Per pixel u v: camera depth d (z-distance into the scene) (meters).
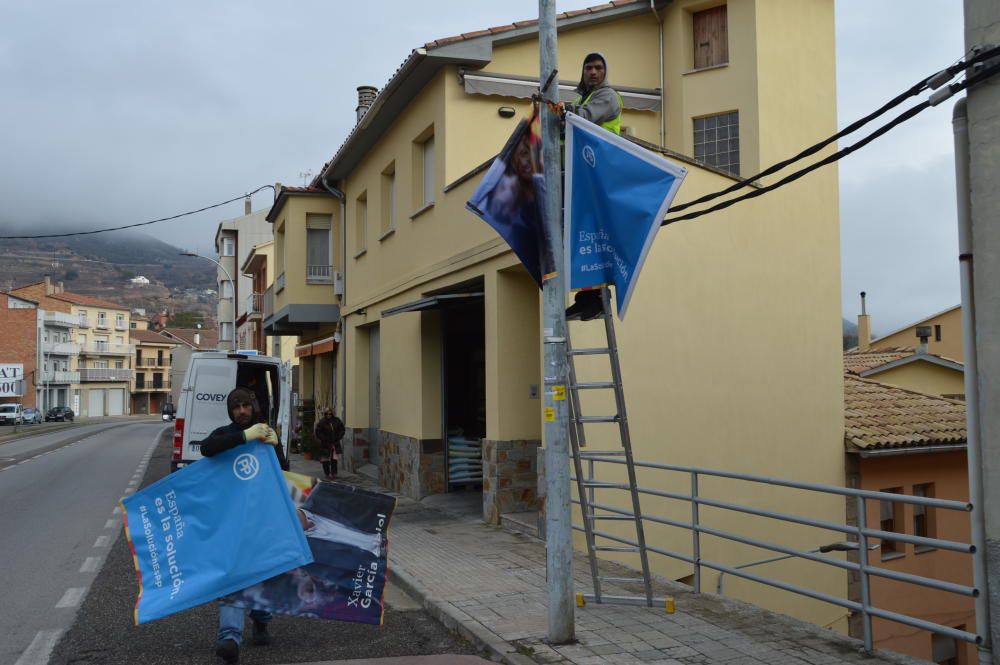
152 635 6.53
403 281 15.46
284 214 23.62
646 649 5.85
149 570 5.91
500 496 11.68
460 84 13.62
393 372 16.48
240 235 56.75
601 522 9.66
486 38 13.43
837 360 12.30
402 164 15.82
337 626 6.88
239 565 5.82
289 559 5.85
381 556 6.18
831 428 12.21
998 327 4.79
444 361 14.87
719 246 11.03
